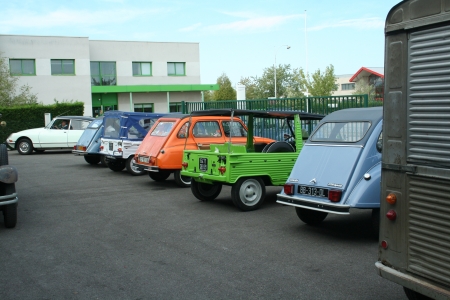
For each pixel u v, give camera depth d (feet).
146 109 135.33
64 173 48.80
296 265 18.78
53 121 71.61
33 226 25.94
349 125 23.50
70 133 71.36
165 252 20.76
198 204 31.65
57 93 118.01
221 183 29.58
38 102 115.03
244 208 28.86
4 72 104.73
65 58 118.73
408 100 12.68
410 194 12.67
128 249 21.30
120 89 125.29
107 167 53.98
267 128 44.75
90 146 52.19
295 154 30.42
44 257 20.24
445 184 11.69
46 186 40.27
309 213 25.02
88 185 40.63
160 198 34.12
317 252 20.49
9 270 18.57
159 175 42.04
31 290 16.42
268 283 16.80
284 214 28.19
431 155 12.07
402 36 12.84
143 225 25.90
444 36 11.71
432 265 12.06
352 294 15.72
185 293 15.98
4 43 111.34
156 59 137.49
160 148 37.58
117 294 15.98
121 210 30.04
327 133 24.20
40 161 60.95
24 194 36.37
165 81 139.13
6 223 25.16
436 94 11.92
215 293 15.93
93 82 129.29
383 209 13.51
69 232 24.57
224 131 39.78
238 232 24.04
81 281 17.28
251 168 28.76
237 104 57.67
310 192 22.57
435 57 11.93
